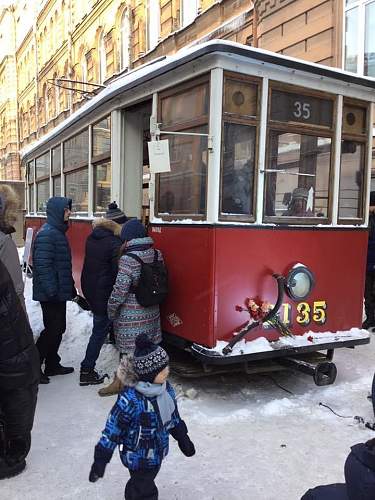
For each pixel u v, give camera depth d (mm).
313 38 9914
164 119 4598
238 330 4113
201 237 4066
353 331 4805
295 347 4242
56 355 4844
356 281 4867
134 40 19031
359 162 4949
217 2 13531
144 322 4188
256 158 4195
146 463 2404
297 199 4508
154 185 4645
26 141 36250
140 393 2404
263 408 4102
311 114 4527
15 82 38438
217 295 3994
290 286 4301
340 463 3252
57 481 3041
